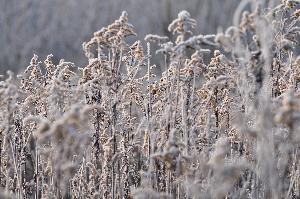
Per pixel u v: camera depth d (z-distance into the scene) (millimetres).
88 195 11195
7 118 9727
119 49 10578
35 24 50531
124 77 11367
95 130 10898
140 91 11906
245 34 8883
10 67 46344
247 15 8805
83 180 11148
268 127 8273
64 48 49656
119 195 10883
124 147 11141
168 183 10430
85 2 52375
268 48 8688
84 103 10914
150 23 53625
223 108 11445
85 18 51906
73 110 7598
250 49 9250
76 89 9844
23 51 48500
